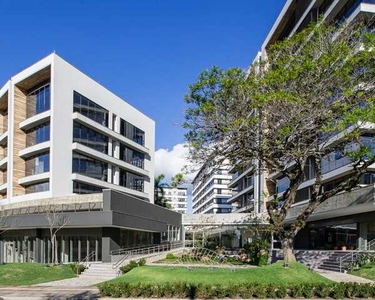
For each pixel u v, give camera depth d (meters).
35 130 45.72
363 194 26.06
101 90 49.75
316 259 29.67
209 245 49.69
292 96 18.02
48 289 19.84
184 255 33.56
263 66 21.92
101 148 49.12
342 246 38.59
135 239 38.81
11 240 40.16
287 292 15.88
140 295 16.19
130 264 27.14
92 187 46.41
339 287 15.55
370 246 30.53
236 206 78.06
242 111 19.94
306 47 20.14
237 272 18.77
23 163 46.44
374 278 21.30
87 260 33.56
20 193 45.75
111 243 33.12
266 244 32.50
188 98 20.53
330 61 18.50
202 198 148.25
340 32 21.12
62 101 42.78
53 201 37.69
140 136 59.31
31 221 34.62
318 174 21.28
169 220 46.31
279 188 50.56
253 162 29.03
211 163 21.25
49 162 42.53
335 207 30.00
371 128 21.27
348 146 23.88
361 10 29.69
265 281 17.34
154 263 29.98
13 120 46.41
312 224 42.91
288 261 20.11
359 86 19.17
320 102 18.77
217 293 15.73
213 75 20.02
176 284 16.36
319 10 39.88
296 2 46.03
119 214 32.56
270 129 19.52
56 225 32.91
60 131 42.22
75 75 44.97
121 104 54.34
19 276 24.64
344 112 18.09
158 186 71.25
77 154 44.59
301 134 19.39
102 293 16.53
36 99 46.53
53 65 41.97
